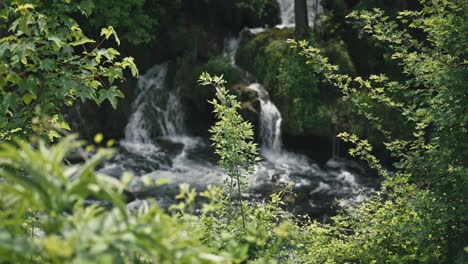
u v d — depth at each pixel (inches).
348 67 534.0
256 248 133.3
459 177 181.9
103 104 546.3
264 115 539.2
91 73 143.9
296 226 202.8
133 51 580.1
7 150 49.9
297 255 182.1
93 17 521.0
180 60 591.2
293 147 541.3
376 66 536.1
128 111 561.6
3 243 45.4
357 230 211.8
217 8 622.5
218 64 569.0
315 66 221.1
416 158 200.2
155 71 595.8
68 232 49.1
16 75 134.7
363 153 221.9
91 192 52.1
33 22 132.0
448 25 192.7
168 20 596.4
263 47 576.4
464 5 189.3
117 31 561.3
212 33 618.2
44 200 50.4
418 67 205.2
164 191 430.9
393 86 218.4
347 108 513.3
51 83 136.4
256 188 451.2
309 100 531.5
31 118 135.9
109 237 47.9
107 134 550.6
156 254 51.6
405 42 225.1
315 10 645.3
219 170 497.0
